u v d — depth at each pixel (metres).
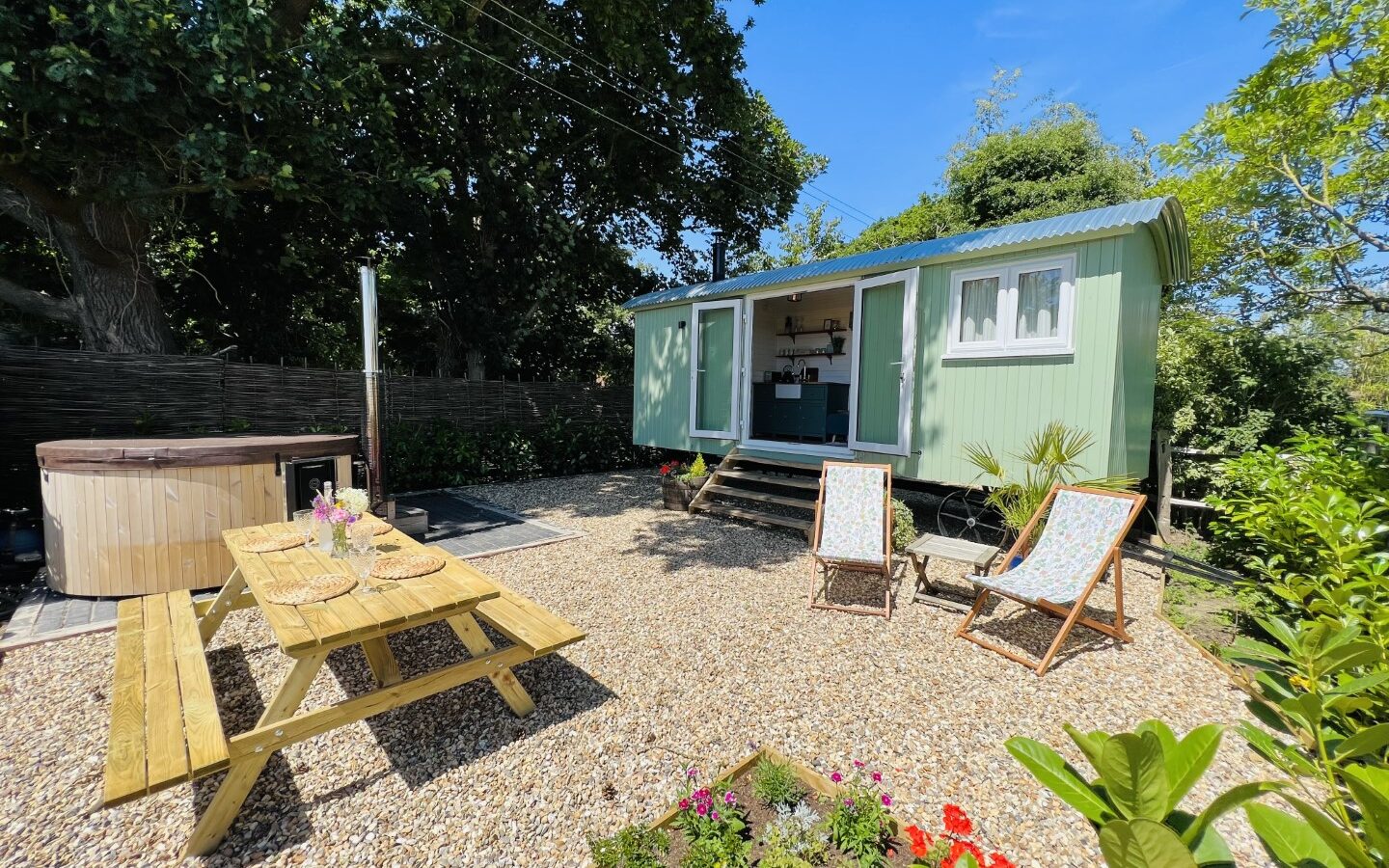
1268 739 1.37
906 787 2.14
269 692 2.77
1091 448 4.59
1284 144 6.70
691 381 7.94
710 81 10.35
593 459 10.67
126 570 3.82
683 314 8.25
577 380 13.59
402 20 7.94
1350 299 7.45
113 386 5.91
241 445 4.16
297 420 7.19
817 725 2.53
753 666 3.07
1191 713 2.69
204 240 8.41
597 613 3.79
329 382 7.43
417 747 2.33
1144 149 14.25
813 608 3.94
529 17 9.12
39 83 4.60
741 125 11.14
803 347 9.96
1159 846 0.92
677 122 10.70
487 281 9.84
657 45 9.44
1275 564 3.44
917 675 3.01
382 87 7.62
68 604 3.79
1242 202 7.32
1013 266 5.03
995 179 13.79
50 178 5.70
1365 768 1.11
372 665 2.77
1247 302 8.40
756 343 9.94
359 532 2.48
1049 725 2.57
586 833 1.89
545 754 2.30
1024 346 4.95
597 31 8.92
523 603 2.85
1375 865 0.92
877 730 2.50
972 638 3.44
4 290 6.28
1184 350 7.55
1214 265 8.18
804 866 1.56
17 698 2.69
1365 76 5.97
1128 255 4.55
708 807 1.76
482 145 9.30
